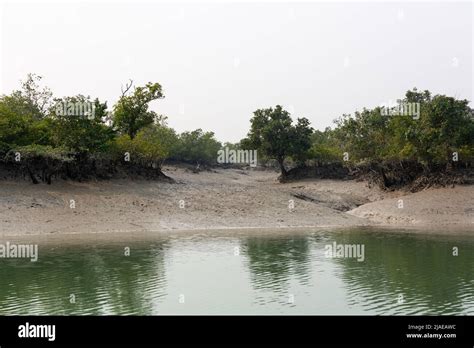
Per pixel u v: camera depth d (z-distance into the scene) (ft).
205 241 140.56
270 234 158.40
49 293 82.02
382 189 275.59
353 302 77.36
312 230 172.55
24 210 165.99
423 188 253.44
